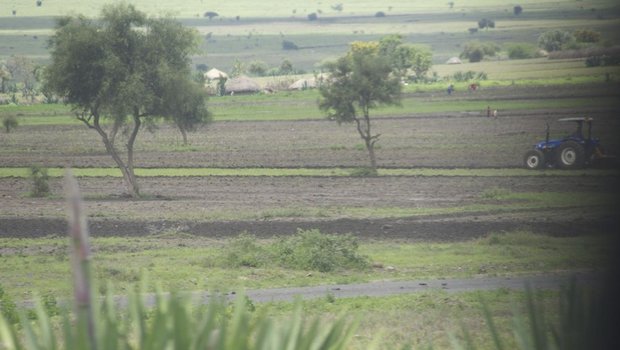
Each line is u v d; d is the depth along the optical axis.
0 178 193.50
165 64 162.38
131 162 159.88
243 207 139.75
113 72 157.00
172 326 12.33
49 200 156.50
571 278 16.22
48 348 13.52
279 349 13.22
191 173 195.88
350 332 14.03
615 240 100.00
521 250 94.31
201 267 88.25
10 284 79.25
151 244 105.81
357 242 105.81
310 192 159.25
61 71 159.12
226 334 12.55
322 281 81.56
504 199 141.62
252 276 83.44
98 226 120.88
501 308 62.09
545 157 181.88
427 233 111.69
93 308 12.27
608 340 15.85
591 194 144.00
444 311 60.97
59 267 89.19
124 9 161.62
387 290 75.75
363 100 193.75
